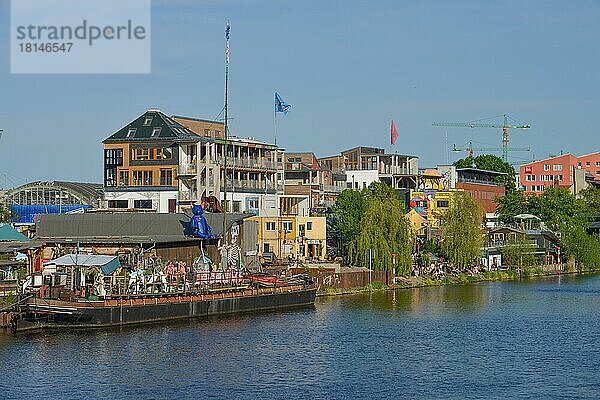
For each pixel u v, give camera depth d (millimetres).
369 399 70438
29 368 77875
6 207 162375
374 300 131875
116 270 101312
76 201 176375
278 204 181125
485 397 71250
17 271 107500
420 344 93250
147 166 165125
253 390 72500
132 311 97312
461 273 173375
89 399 69125
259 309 112938
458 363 83750
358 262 154750
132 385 73188
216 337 93688
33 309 92188
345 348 90250
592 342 95562
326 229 175500
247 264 139250
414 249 176375
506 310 122062
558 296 141875
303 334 97562
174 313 101812
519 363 84000
